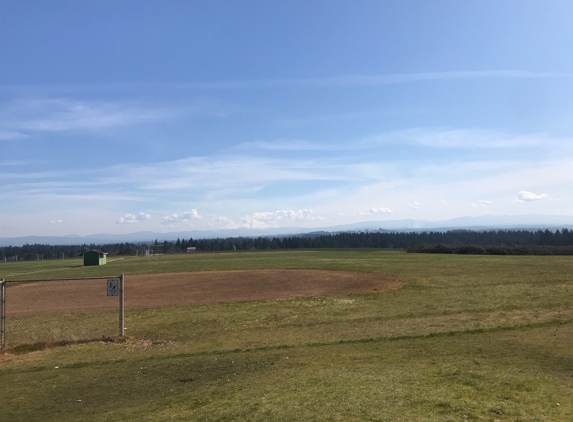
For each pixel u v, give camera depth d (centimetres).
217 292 2194
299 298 1917
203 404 658
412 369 775
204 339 1234
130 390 793
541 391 620
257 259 4591
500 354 890
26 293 2317
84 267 4369
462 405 564
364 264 3372
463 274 2475
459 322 1304
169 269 3569
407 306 1622
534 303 1557
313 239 11450
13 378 909
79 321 1528
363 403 587
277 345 1111
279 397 646
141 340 1245
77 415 670
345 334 1215
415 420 517
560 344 971
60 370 959
